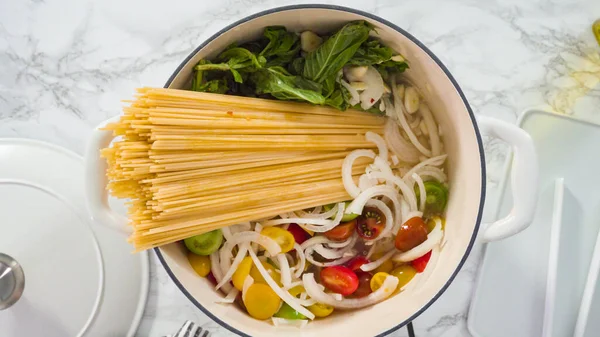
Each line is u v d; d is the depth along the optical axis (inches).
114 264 28.8
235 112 24.5
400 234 26.7
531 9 29.8
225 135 24.2
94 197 24.0
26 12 30.1
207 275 26.6
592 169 29.3
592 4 29.8
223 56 25.3
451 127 26.5
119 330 28.9
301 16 24.4
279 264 26.8
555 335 29.1
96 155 23.7
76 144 29.9
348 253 27.2
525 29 29.8
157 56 29.8
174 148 23.5
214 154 24.2
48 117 30.0
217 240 25.9
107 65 29.8
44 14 30.1
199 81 25.0
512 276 29.5
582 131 29.4
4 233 28.1
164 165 23.5
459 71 29.8
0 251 28.0
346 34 24.7
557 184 29.3
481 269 29.4
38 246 28.2
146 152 23.6
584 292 29.0
